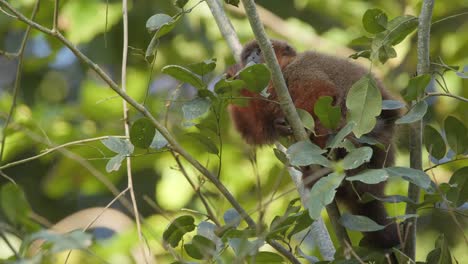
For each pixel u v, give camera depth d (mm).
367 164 8961
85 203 17828
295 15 17516
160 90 15102
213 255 6781
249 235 7297
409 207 8016
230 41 10180
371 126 7492
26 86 17656
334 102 9258
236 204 7547
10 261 5957
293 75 9727
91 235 5898
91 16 14984
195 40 15891
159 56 16016
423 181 7180
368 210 8977
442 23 15617
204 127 7949
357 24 15422
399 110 9469
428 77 7625
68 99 17641
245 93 9773
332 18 16172
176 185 13727
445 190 7812
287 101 7781
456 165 12773
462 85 14422
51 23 15031
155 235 7301
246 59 10742
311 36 15062
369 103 7547
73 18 14938
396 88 14203
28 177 17781
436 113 14594
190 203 14594
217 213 7762
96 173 7477
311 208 6781
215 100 7656
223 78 7691
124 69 8523
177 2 8039
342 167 7016
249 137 10352
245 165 13633
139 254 10031
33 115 13891
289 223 7293
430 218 14695
